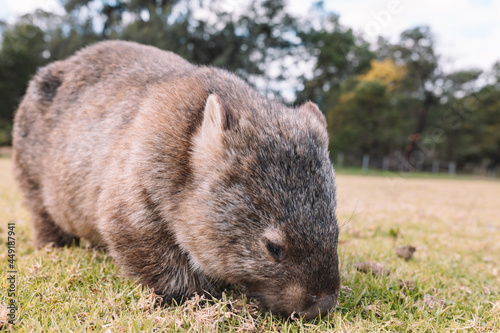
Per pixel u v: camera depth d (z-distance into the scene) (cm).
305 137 54
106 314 47
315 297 48
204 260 52
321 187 51
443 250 88
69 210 66
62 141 67
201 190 52
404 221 120
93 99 66
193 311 50
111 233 55
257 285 51
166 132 53
